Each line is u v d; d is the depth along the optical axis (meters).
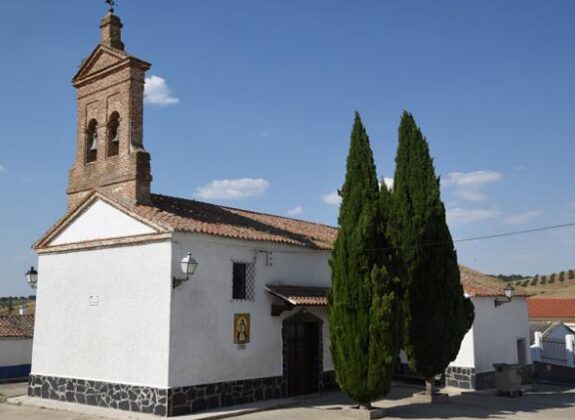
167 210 18.80
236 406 17.53
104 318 18.08
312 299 19.55
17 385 27.05
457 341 20.08
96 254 18.77
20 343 30.64
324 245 22.16
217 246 17.98
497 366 22.55
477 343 24.02
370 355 16.23
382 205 17.70
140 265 17.38
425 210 20.11
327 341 21.41
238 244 18.64
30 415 16.94
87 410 17.17
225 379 17.62
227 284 18.12
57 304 19.75
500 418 16.88
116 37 20.38
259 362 18.83
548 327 35.56
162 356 16.23
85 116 20.53
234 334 18.08
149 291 16.95
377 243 17.03
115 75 19.62
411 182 20.62
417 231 19.84
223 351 17.67
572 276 83.88
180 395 16.23
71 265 19.55
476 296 24.31
